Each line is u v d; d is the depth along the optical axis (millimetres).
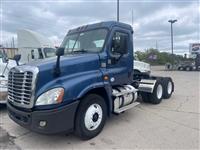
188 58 52531
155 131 5020
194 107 7355
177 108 7215
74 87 4156
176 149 4090
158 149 4094
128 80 5926
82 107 4371
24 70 4082
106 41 5113
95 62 4836
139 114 6445
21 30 14789
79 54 5070
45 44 14383
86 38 5438
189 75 23500
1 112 6801
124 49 5660
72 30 5984
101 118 4801
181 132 4949
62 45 5832
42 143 4434
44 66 4055
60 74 4184
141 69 9086
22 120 4098
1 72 6777
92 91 4719
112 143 4387
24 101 4023
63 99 3975
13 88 4367
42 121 3820
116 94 5258
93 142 4453
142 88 7672
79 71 4508
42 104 3879
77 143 4414
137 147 4188
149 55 49344
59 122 3918
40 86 3961
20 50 14914
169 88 8992
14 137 4742
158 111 6812
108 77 5062
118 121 5762
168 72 30172
